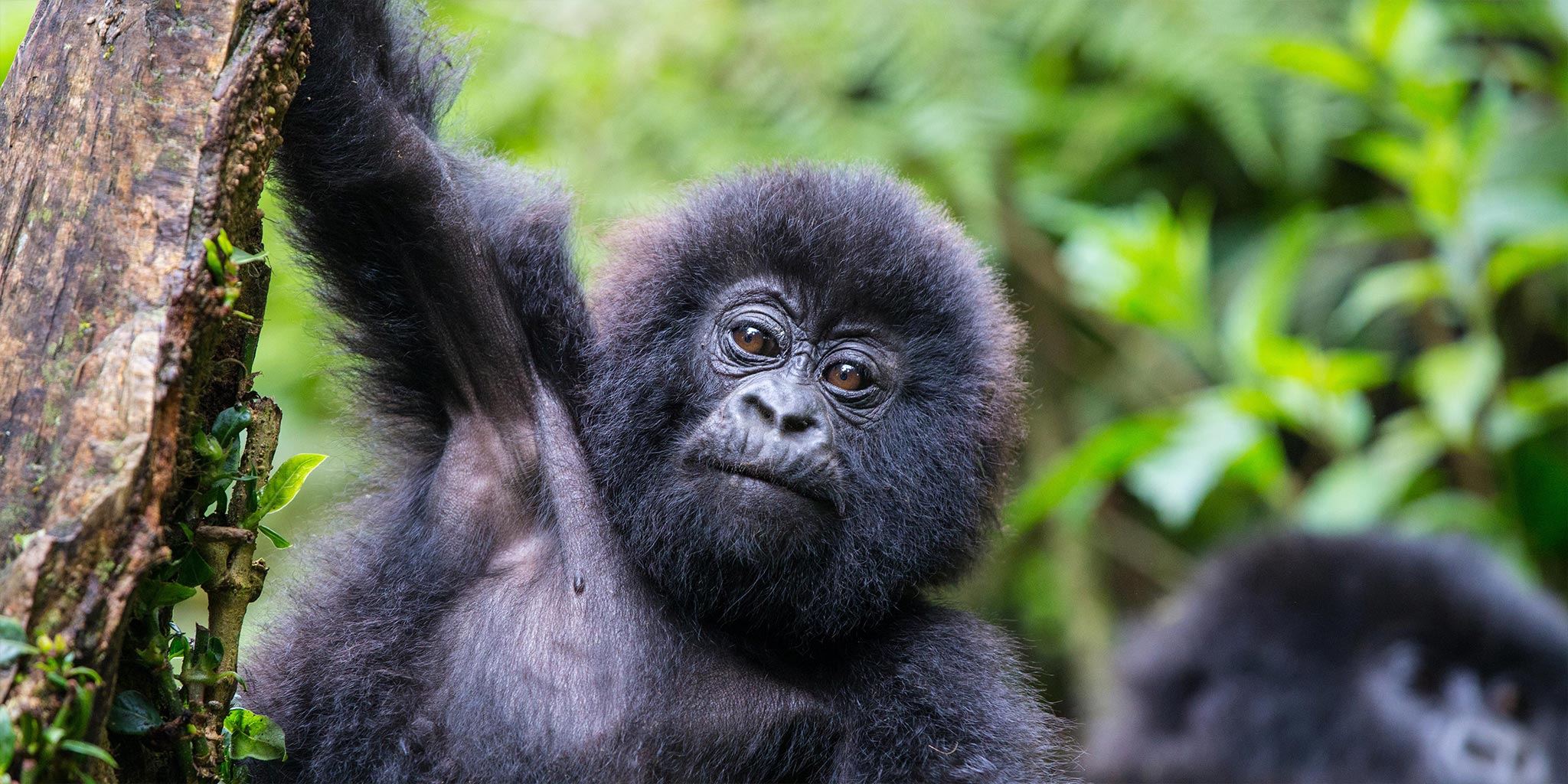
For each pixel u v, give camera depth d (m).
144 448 3.37
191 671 3.90
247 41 3.81
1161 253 10.27
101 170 3.63
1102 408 12.93
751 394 5.42
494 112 10.67
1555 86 11.66
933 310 5.74
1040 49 11.62
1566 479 11.27
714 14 10.83
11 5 8.68
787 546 5.38
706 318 5.65
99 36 3.73
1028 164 12.00
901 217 5.78
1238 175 13.00
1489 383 10.20
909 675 5.59
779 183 5.80
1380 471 10.16
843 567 5.54
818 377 5.59
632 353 5.60
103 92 3.69
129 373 3.42
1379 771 8.94
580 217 7.00
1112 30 11.33
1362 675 9.11
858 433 5.60
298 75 4.03
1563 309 12.77
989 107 10.76
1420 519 10.57
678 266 5.71
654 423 5.54
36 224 3.59
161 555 3.42
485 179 5.61
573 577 5.32
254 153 3.79
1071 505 11.00
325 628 5.34
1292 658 9.30
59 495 3.32
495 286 5.37
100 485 3.32
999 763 5.46
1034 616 12.52
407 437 5.66
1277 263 10.02
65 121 3.67
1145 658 10.06
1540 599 9.24
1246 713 9.38
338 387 5.79
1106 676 11.02
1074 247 10.81
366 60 4.97
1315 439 11.58
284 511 10.23
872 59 10.84
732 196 5.85
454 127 5.67
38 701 3.15
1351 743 9.05
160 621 3.85
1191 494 9.63
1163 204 11.02
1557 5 10.55
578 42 10.82
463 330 5.37
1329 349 12.88
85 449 3.36
